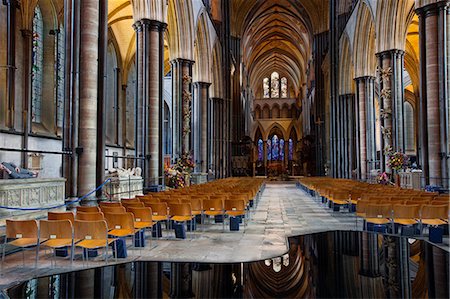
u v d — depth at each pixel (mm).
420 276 4074
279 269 4574
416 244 5781
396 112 19578
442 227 8250
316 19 42844
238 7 43656
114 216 6770
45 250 7633
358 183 19125
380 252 5352
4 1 16969
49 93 21281
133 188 13562
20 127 18016
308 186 23484
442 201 8609
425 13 14562
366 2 22125
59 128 22203
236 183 20281
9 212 7520
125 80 31984
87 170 10469
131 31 30453
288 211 14422
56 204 9031
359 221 11594
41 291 3494
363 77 25703
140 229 7848
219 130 34344
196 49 27828
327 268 4531
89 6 10781
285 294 3533
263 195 23156
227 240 8578
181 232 8797
